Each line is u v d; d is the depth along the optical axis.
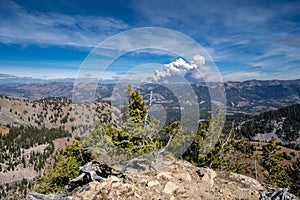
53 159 139.50
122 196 5.11
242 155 24.80
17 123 189.12
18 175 126.31
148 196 5.29
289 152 74.38
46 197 5.12
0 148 142.50
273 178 28.06
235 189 6.50
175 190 5.67
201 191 5.93
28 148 148.50
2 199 104.31
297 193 26.55
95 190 5.35
